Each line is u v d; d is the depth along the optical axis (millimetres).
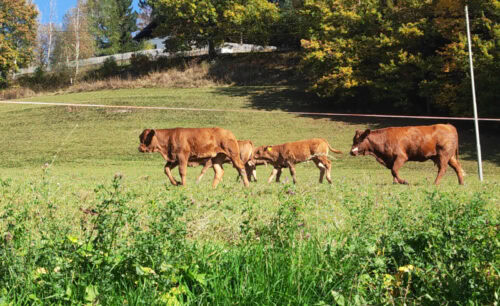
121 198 4676
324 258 4613
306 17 56562
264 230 5082
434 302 4246
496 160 32188
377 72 47125
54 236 4688
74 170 27438
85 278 3938
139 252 4168
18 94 66438
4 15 82250
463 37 40062
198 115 48594
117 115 49281
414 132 16312
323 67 50250
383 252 4777
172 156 14906
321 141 18984
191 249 4648
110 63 74000
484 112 39406
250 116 47938
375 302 4105
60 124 47531
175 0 68562
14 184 11008
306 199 6312
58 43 93938
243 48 75062
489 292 4238
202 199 8781
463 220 5211
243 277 4316
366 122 45500
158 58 74812
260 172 26891
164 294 3934
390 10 49844
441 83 42750
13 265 3961
